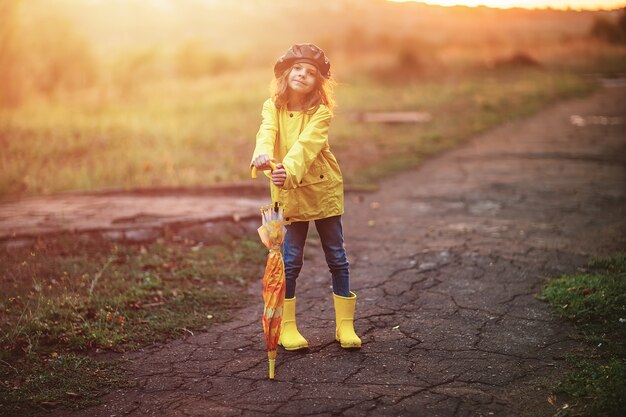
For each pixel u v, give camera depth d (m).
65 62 20.89
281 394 3.60
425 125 15.52
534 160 11.73
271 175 3.85
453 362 3.97
